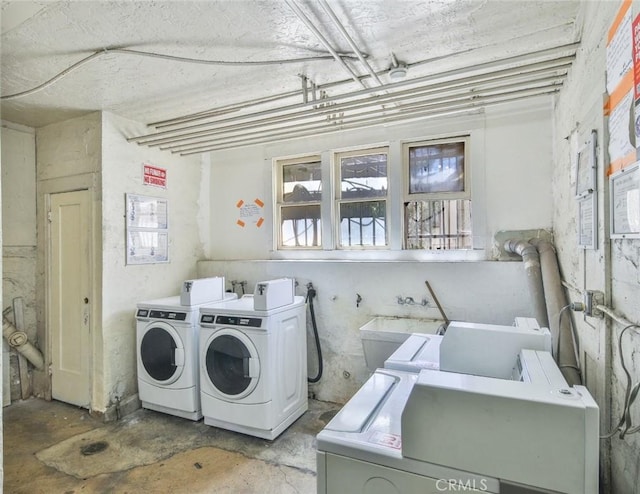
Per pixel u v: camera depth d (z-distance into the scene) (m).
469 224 2.96
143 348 3.04
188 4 1.67
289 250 3.64
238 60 2.19
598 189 1.45
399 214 3.15
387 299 3.06
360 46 2.02
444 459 1.04
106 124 3.04
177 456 2.43
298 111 2.75
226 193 3.95
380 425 1.26
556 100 2.46
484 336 1.67
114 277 3.09
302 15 1.66
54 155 3.31
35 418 2.99
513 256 2.79
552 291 2.20
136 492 2.07
